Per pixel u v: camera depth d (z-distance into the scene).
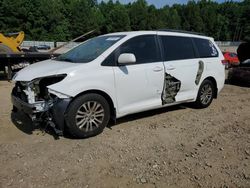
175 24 114.44
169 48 5.98
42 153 4.27
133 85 5.26
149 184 3.57
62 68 4.68
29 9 69.50
